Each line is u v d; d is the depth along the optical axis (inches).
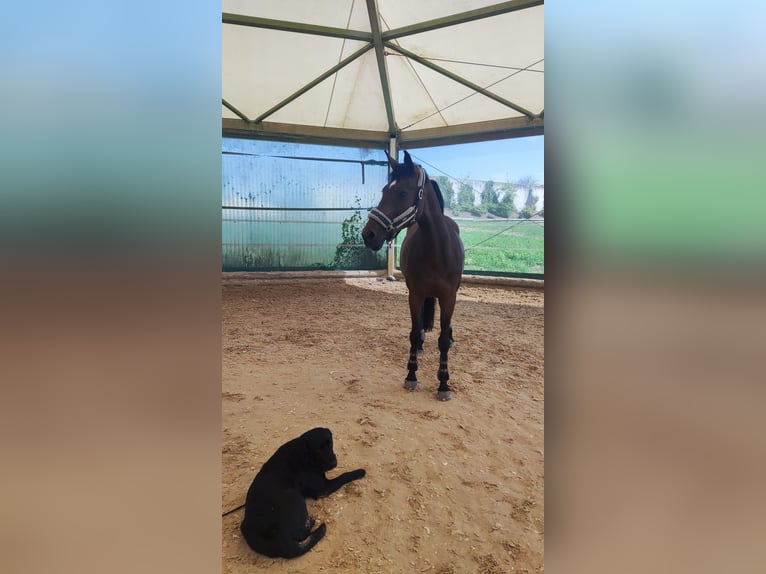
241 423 102.1
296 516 61.8
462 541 66.2
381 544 65.2
